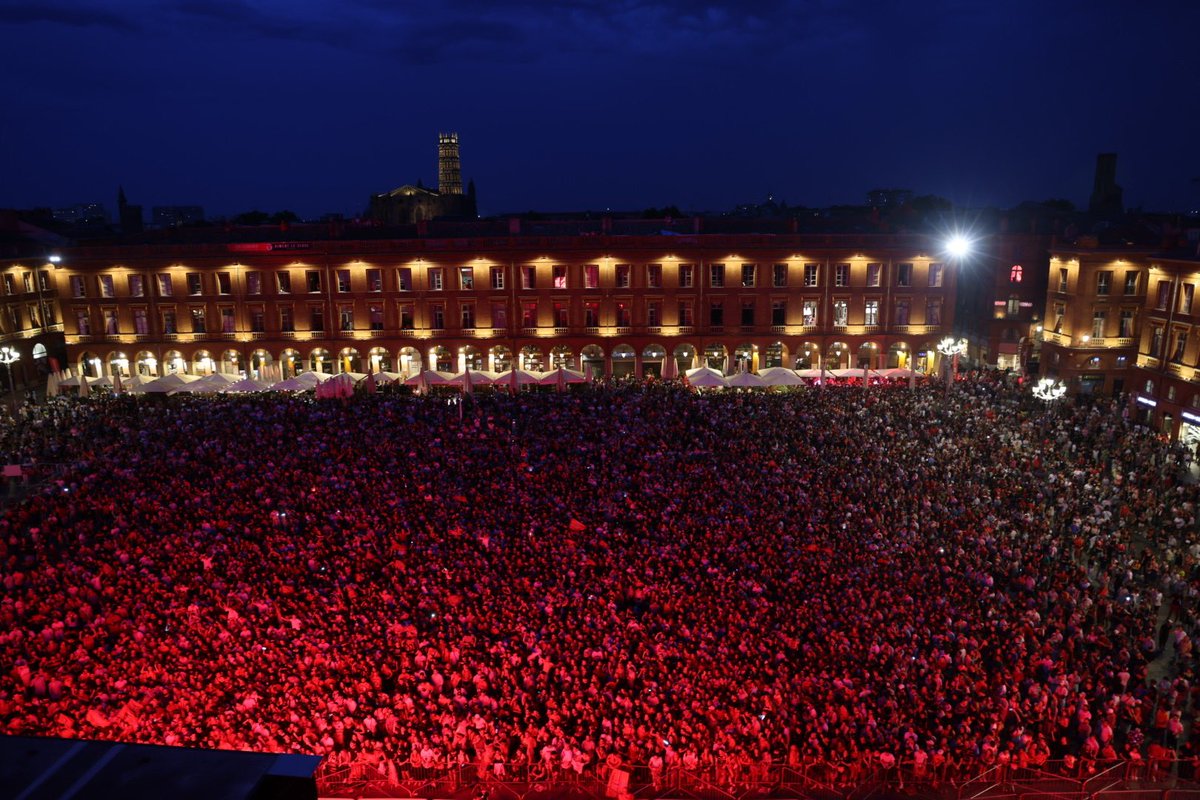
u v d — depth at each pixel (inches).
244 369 3186.5
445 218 4606.3
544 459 1893.5
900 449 1951.3
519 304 3157.0
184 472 1803.6
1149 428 2295.8
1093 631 1205.7
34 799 155.9
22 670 1054.4
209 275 3125.0
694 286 3144.7
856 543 1470.2
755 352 3186.5
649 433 2070.6
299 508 1621.6
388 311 3154.5
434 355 3191.4
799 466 1841.8
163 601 1275.8
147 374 3024.1
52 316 3435.0
